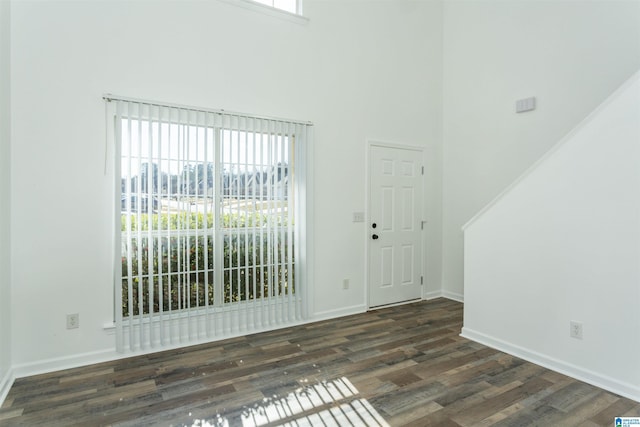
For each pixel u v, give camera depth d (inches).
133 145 114.0
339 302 158.9
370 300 168.4
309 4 150.2
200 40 126.3
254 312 135.3
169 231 118.3
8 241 97.9
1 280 92.4
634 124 89.3
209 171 126.0
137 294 114.6
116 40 113.1
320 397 91.4
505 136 165.3
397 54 175.8
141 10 117.0
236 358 114.0
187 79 123.9
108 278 112.5
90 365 108.5
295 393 93.3
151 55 118.3
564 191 103.6
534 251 111.3
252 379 100.6
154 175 116.3
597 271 96.3
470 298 131.6
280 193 139.9
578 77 140.9
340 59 158.1
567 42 144.0
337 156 157.2
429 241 189.0
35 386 96.0
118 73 113.3
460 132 184.9
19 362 101.3
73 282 108.0
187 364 109.5
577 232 100.7
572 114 142.9
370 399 90.4
